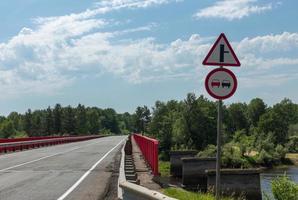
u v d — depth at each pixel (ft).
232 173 56.24
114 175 64.90
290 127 577.02
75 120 651.66
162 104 399.44
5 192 48.01
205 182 72.54
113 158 100.32
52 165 82.17
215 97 32.35
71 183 55.77
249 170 56.65
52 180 59.00
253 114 650.43
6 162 91.20
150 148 68.74
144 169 68.95
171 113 383.24
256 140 415.23
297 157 382.22
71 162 88.94
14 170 73.10
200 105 374.43
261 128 504.02
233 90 32.42
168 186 50.01
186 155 91.56
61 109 645.10
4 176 64.18
